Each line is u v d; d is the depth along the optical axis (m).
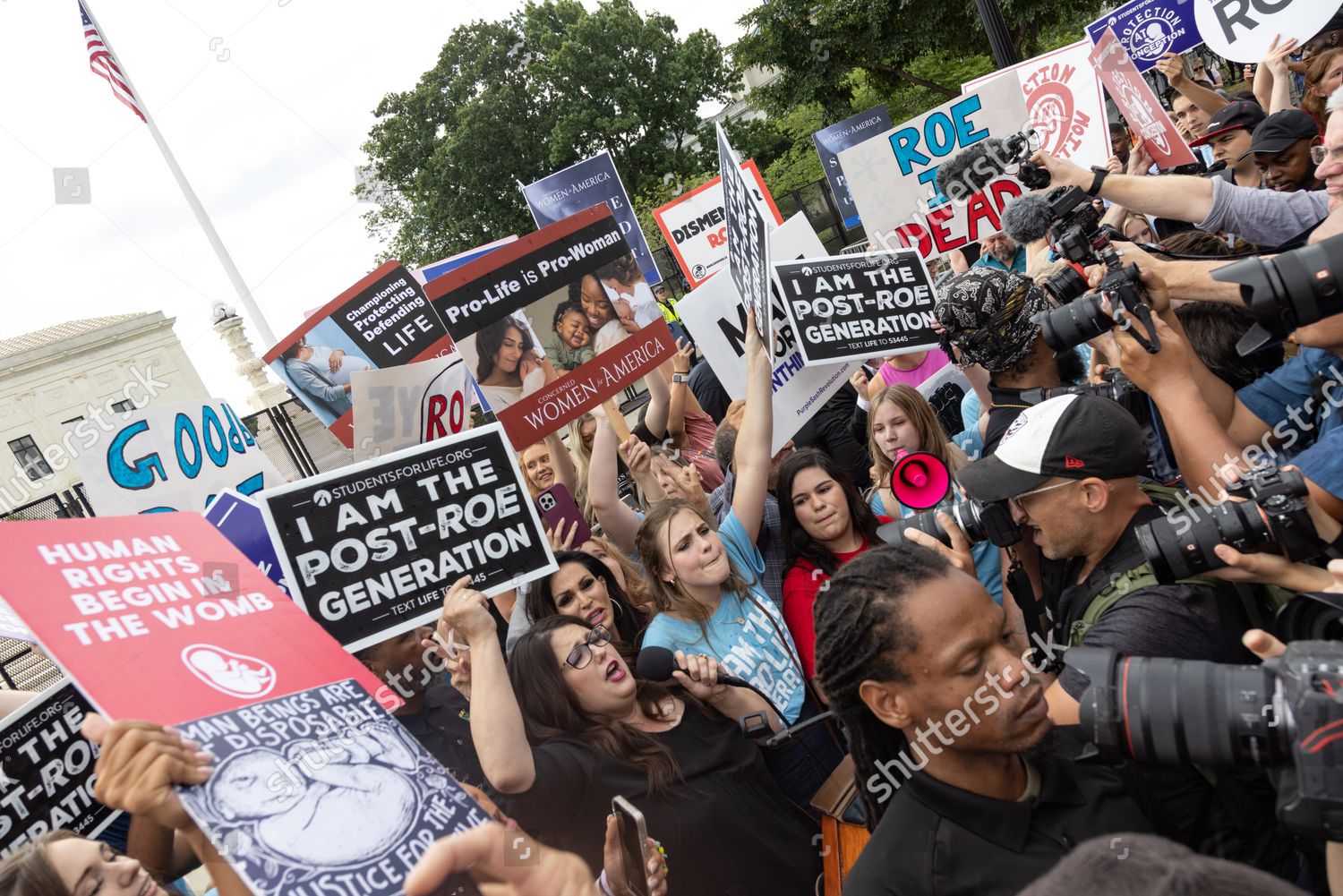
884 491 3.47
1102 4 19.98
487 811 1.71
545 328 3.35
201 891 3.21
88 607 1.54
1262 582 1.62
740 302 3.82
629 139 27.83
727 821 2.16
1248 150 4.32
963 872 1.44
